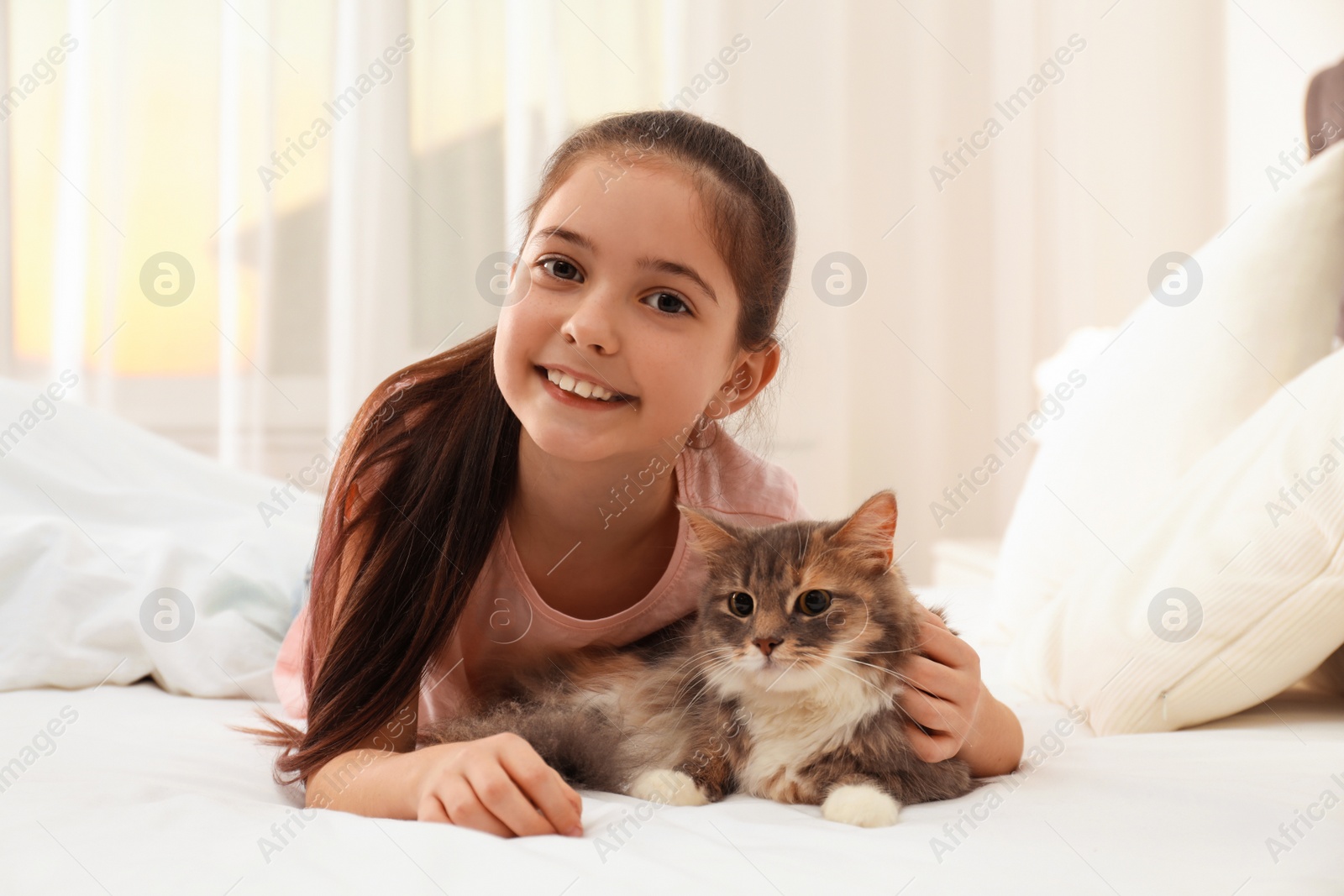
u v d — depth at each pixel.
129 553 2.54
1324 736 1.79
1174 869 1.17
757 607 1.56
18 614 2.26
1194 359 2.48
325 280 4.48
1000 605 2.69
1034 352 4.85
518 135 4.46
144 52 4.32
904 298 4.85
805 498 4.60
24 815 1.30
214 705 2.15
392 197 4.44
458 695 1.92
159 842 1.22
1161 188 4.71
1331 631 1.85
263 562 2.66
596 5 4.50
